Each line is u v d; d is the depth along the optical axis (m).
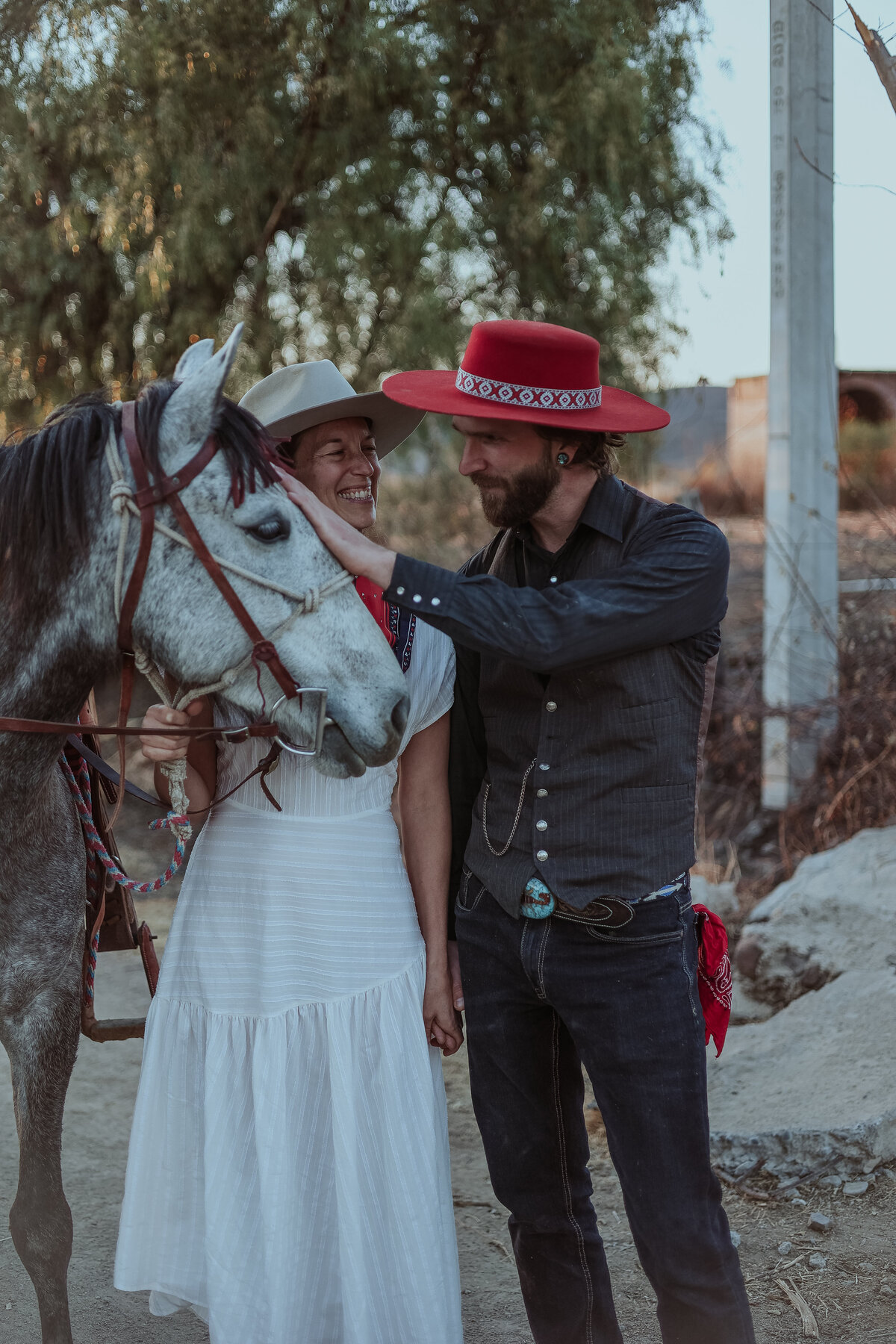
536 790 1.91
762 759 5.70
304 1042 1.97
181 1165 2.03
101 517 1.80
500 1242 2.88
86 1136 3.43
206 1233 1.93
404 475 7.98
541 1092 2.05
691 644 1.88
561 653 1.74
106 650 1.87
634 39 6.87
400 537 8.27
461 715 2.10
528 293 7.18
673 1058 1.84
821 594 5.61
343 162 6.66
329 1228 1.99
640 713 1.84
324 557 1.82
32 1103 2.13
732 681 6.12
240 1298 1.92
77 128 6.61
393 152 6.80
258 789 2.01
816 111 5.52
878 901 4.03
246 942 1.98
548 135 6.88
